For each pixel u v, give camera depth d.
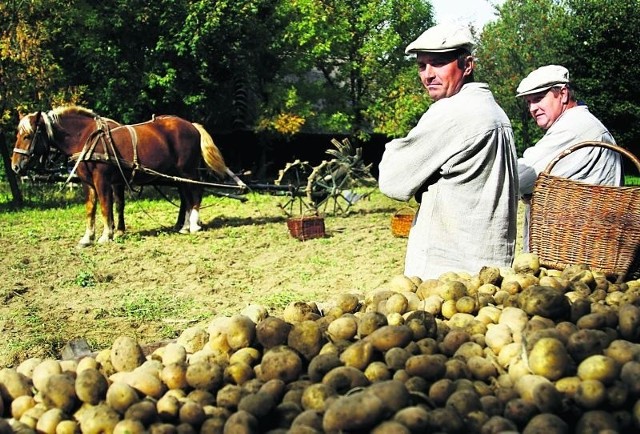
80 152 13.96
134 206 21.55
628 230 4.96
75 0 24.72
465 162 4.76
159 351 3.48
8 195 24.59
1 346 7.52
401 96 33.34
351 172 18.86
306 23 29.81
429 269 4.86
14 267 11.87
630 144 35.84
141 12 25.34
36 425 2.89
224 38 26.75
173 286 10.66
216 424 2.75
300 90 31.56
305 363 3.22
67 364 3.41
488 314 3.65
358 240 14.72
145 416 2.77
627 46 34.56
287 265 12.25
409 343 3.20
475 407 2.74
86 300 9.72
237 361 3.25
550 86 6.19
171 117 15.20
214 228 16.33
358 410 2.51
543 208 5.14
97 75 26.06
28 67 21.75
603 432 2.56
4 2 21.44
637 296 4.00
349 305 3.99
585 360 2.92
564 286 4.12
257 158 33.28
